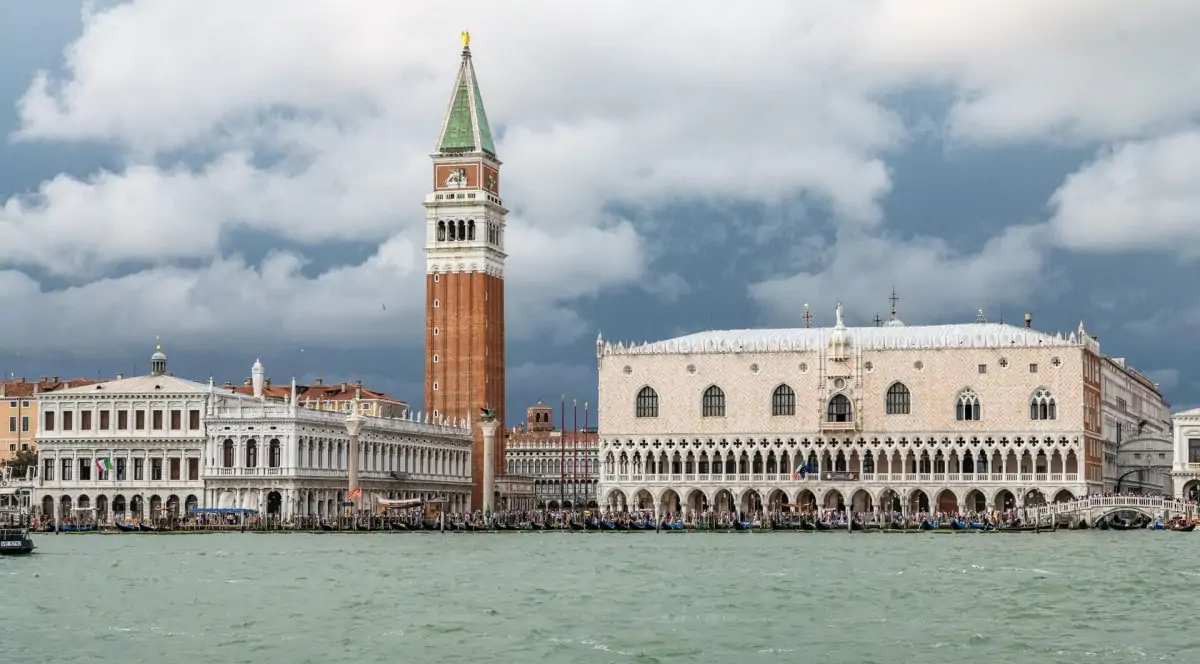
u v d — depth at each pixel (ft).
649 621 325.83
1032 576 425.69
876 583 407.64
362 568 473.26
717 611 343.05
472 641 297.53
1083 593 376.89
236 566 482.28
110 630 313.32
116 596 378.32
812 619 327.88
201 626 319.47
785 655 279.49
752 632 307.99
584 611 344.49
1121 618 327.67
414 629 314.14
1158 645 289.53
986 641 294.05
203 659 277.85
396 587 403.34
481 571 460.14
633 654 281.13
